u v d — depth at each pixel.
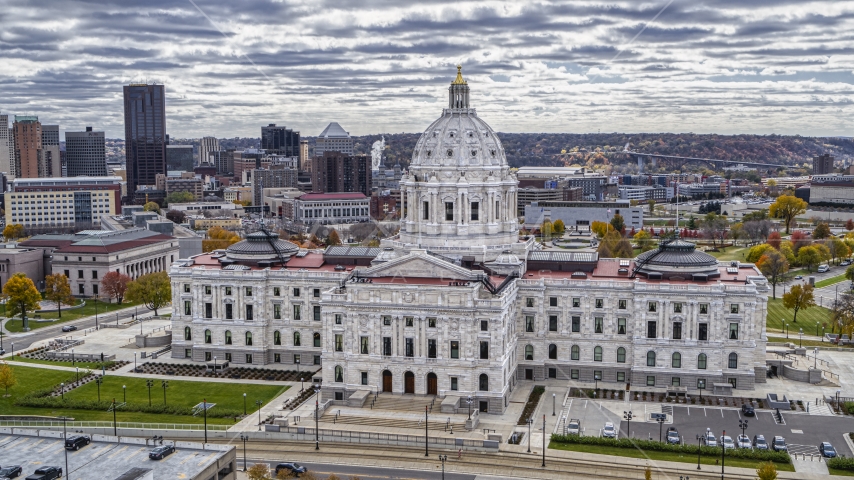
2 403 196.38
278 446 170.62
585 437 170.25
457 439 168.75
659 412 187.88
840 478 152.75
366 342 196.00
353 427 178.88
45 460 141.00
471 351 189.62
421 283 198.25
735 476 153.88
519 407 192.75
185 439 174.25
